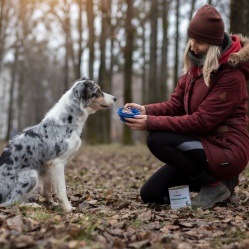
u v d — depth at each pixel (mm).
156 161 5230
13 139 2254
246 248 1489
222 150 2041
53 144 2174
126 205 2246
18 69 17203
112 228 1713
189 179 2271
